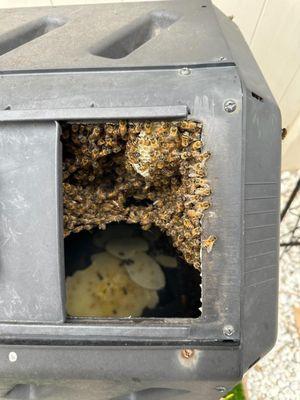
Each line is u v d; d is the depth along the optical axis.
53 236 0.32
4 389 0.38
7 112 0.32
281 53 0.64
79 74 0.33
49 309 0.32
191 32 0.38
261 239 0.34
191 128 0.32
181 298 0.40
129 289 0.40
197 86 0.32
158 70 0.33
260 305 0.34
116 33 0.39
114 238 0.43
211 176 0.32
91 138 0.35
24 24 0.43
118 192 0.39
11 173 0.32
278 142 0.35
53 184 0.32
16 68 0.34
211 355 0.32
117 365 0.32
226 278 0.32
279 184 0.36
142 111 0.32
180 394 0.38
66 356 0.32
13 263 0.32
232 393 0.81
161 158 0.35
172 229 0.39
